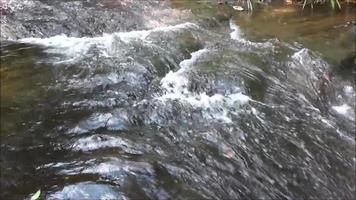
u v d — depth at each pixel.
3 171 3.38
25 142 3.71
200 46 5.44
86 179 3.12
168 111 4.16
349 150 4.18
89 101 4.25
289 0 6.97
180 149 3.65
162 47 5.27
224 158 3.65
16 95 4.37
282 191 3.54
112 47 5.26
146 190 3.07
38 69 4.82
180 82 4.61
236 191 3.36
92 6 6.13
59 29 5.62
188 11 6.34
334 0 6.77
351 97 4.98
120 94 4.36
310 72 5.12
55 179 3.20
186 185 3.24
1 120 4.00
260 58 5.21
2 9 5.82
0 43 5.38
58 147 3.62
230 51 5.33
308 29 6.08
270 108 4.45
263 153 3.84
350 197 3.75
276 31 5.98
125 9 6.15
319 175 3.81
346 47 5.63
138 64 4.84
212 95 4.50
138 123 3.96
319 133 4.28
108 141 3.59
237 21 6.25
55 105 4.20
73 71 4.75
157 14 6.14
